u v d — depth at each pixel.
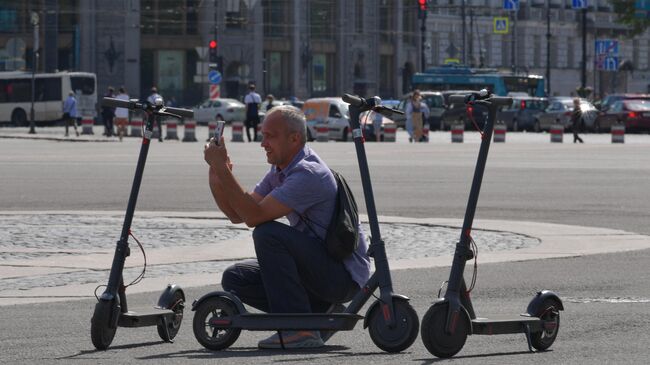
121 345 18.81
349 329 17.75
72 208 43.78
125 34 191.25
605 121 147.50
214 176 17.84
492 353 17.78
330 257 18.14
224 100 163.00
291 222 18.38
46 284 25.84
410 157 81.12
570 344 18.62
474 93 16.84
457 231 36.06
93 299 23.84
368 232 35.53
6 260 29.42
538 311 18.03
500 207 44.16
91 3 189.88
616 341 18.89
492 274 27.36
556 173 63.75
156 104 17.88
